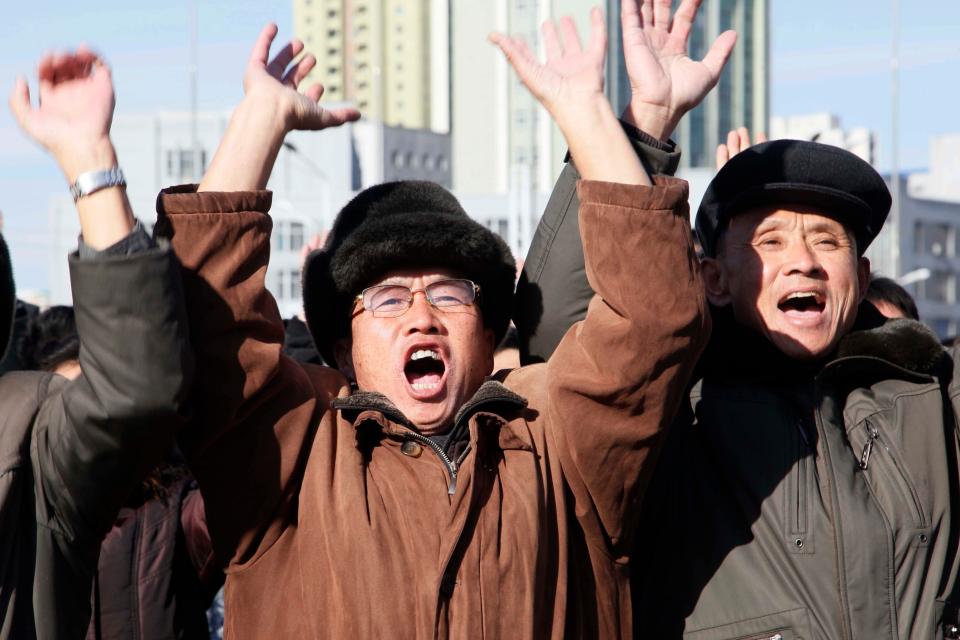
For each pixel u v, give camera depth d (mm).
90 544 2965
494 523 3037
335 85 98250
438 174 83125
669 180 3227
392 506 3074
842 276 3617
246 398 3055
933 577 3383
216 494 3133
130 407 2783
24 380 3018
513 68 3354
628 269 3096
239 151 3197
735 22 83688
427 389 3268
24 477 2883
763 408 3502
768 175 3621
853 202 3592
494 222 50812
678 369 3111
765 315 3607
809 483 3395
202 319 3031
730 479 3438
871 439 3480
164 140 74250
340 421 3219
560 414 3164
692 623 3381
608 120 3252
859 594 3297
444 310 3299
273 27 3355
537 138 83375
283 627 3070
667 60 3459
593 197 3133
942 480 3463
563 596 3094
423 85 90000
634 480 3166
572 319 3525
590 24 3377
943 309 90125
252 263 3102
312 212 60062
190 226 3037
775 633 3293
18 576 2846
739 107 84188
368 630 2936
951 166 120938
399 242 3254
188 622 4148
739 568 3359
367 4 96875
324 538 3035
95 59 2996
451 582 2977
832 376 3580
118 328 2789
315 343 3553
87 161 2883
